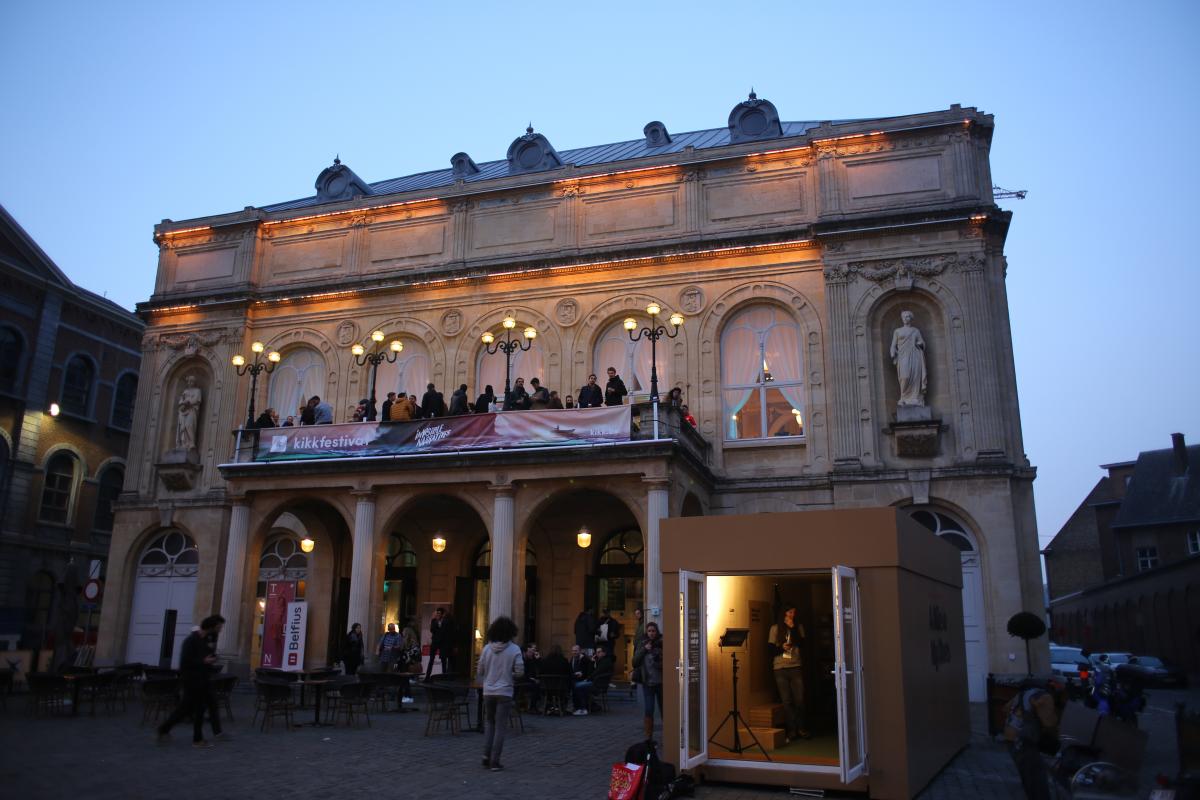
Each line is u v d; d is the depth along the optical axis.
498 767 11.84
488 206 27.58
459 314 26.77
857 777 10.28
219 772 11.32
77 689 17.09
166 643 27.31
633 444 19.88
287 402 28.06
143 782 10.59
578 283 25.92
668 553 11.83
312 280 28.67
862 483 22.31
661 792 9.99
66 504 37.34
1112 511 61.44
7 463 34.75
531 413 21.03
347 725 16.06
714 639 12.11
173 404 29.11
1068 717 11.73
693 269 25.11
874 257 23.64
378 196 28.59
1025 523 21.61
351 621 21.39
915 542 11.96
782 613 14.43
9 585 34.22
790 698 13.30
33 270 36.56
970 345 22.52
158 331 29.53
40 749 12.88
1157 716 21.69
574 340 25.55
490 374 26.22
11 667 19.89
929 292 23.14
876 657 10.77
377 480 22.03
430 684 15.31
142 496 28.25
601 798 10.15
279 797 9.92
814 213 24.78
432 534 26.31
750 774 11.02
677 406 21.86
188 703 13.68
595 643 19.88
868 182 24.39
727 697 12.18
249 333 28.75
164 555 28.11
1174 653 42.53
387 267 28.05
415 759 12.55
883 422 22.83
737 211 25.41
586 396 21.52
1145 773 12.58
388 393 26.81
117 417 40.16
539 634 24.66
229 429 27.84
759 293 24.53
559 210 26.84
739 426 24.14
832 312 23.59
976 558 21.61
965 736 14.77
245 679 22.52
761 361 24.42
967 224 23.09
